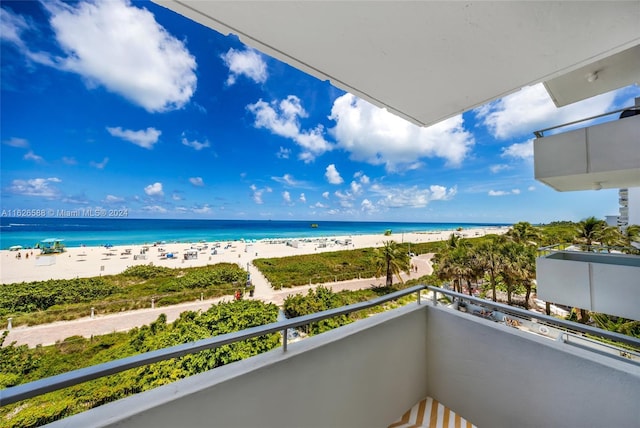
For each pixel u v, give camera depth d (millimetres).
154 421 724
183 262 20219
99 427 657
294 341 1115
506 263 11977
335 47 990
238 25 875
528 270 11570
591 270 4008
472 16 821
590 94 3123
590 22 853
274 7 783
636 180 3361
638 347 902
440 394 1592
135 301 10844
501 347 1321
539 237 17812
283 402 988
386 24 860
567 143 3104
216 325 6676
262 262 20797
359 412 1262
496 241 17219
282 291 14023
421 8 790
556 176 3182
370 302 1339
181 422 765
